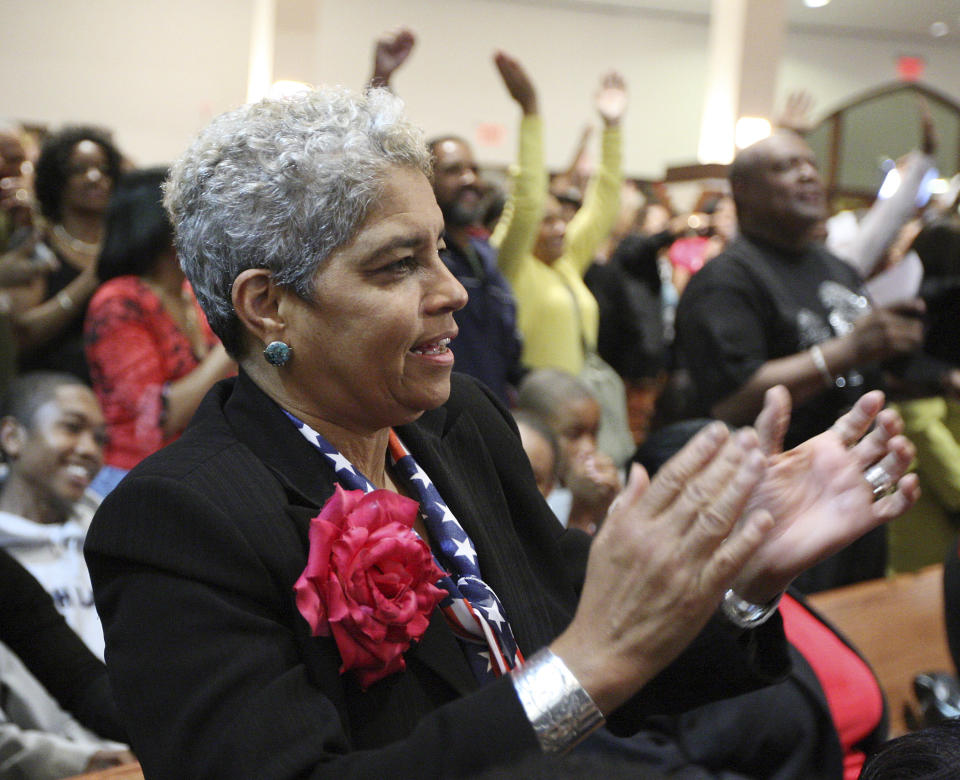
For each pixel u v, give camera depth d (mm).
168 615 814
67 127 2969
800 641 1688
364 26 9758
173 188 930
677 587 750
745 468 740
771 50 7375
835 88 10906
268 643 819
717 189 5719
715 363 2527
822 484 908
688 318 2621
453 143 2928
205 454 903
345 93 914
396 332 884
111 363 2240
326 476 931
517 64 3293
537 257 3666
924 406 3387
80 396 2066
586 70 10328
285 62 7930
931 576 2449
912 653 2227
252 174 874
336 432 955
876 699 1705
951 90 11164
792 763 1491
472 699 770
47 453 2021
